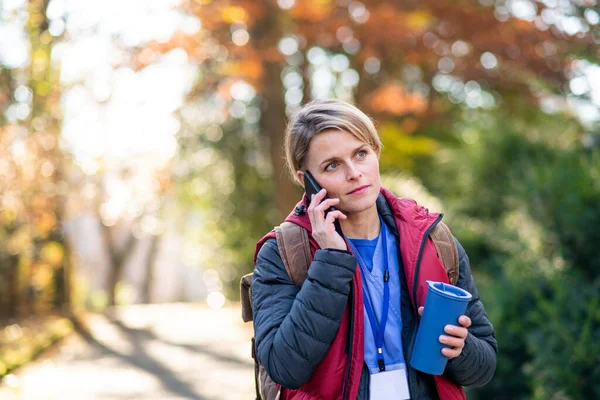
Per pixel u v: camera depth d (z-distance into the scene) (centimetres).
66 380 1012
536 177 652
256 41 1300
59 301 2008
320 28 1292
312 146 257
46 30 1154
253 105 1994
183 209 2523
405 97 1447
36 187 1389
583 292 554
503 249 805
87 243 4212
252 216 2114
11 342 1308
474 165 1098
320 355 244
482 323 271
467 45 1448
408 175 1430
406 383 254
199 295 4641
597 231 582
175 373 1060
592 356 497
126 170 2136
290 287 262
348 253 253
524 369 548
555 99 1066
